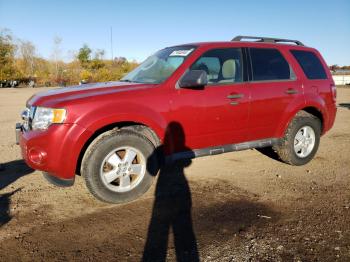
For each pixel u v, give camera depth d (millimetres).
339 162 5848
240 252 3045
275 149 5566
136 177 4156
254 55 5102
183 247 3137
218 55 4773
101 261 2928
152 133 4262
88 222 3629
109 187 3965
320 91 5652
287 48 5535
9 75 46188
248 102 4832
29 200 4188
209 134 4613
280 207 3988
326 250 3066
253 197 4293
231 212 3857
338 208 3949
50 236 3340
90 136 3760
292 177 5062
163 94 4203
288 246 3139
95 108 3797
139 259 2955
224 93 4633
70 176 3797
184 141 4438
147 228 3498
